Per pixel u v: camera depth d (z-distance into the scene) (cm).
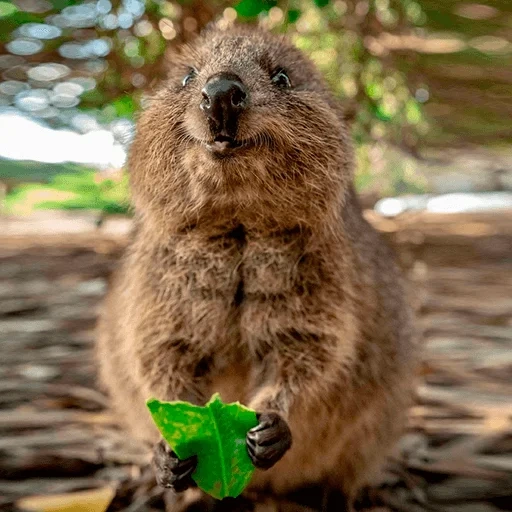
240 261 43
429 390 62
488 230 127
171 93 43
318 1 68
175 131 41
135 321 44
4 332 76
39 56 88
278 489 48
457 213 145
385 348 48
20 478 50
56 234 119
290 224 42
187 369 44
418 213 112
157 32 67
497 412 58
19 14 80
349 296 44
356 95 73
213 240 43
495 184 150
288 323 43
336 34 72
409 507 48
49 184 126
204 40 48
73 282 93
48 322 79
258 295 43
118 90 70
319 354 43
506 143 128
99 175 77
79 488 49
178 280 43
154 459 39
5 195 130
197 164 39
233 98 38
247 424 38
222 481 38
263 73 42
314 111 42
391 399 49
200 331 43
